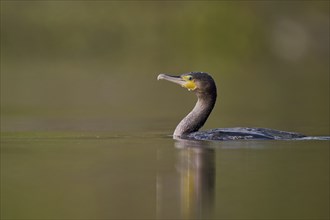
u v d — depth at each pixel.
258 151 27.47
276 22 81.19
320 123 38.19
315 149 27.78
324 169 24.47
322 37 80.75
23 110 47.06
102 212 20.06
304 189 22.00
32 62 70.50
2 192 22.11
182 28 77.88
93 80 63.69
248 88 60.75
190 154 27.23
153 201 20.89
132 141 31.05
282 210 19.92
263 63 77.31
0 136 33.53
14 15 74.12
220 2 80.69
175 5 79.81
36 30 73.81
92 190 22.30
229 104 49.62
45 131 35.53
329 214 19.52
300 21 81.56
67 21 75.25
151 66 71.94
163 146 29.28
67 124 38.72
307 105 48.19
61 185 22.88
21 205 20.83
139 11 78.50
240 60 76.81
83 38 74.69
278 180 23.08
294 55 78.81
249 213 19.69
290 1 82.94
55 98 53.84
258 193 21.62
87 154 27.83
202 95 31.77
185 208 20.28
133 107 48.59
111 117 42.62
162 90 59.59
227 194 21.53
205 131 31.45
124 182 23.14
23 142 31.33
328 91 57.53
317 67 75.75
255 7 81.50
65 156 27.47
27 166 25.73
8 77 64.56
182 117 42.34
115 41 75.50
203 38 77.50
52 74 66.94
